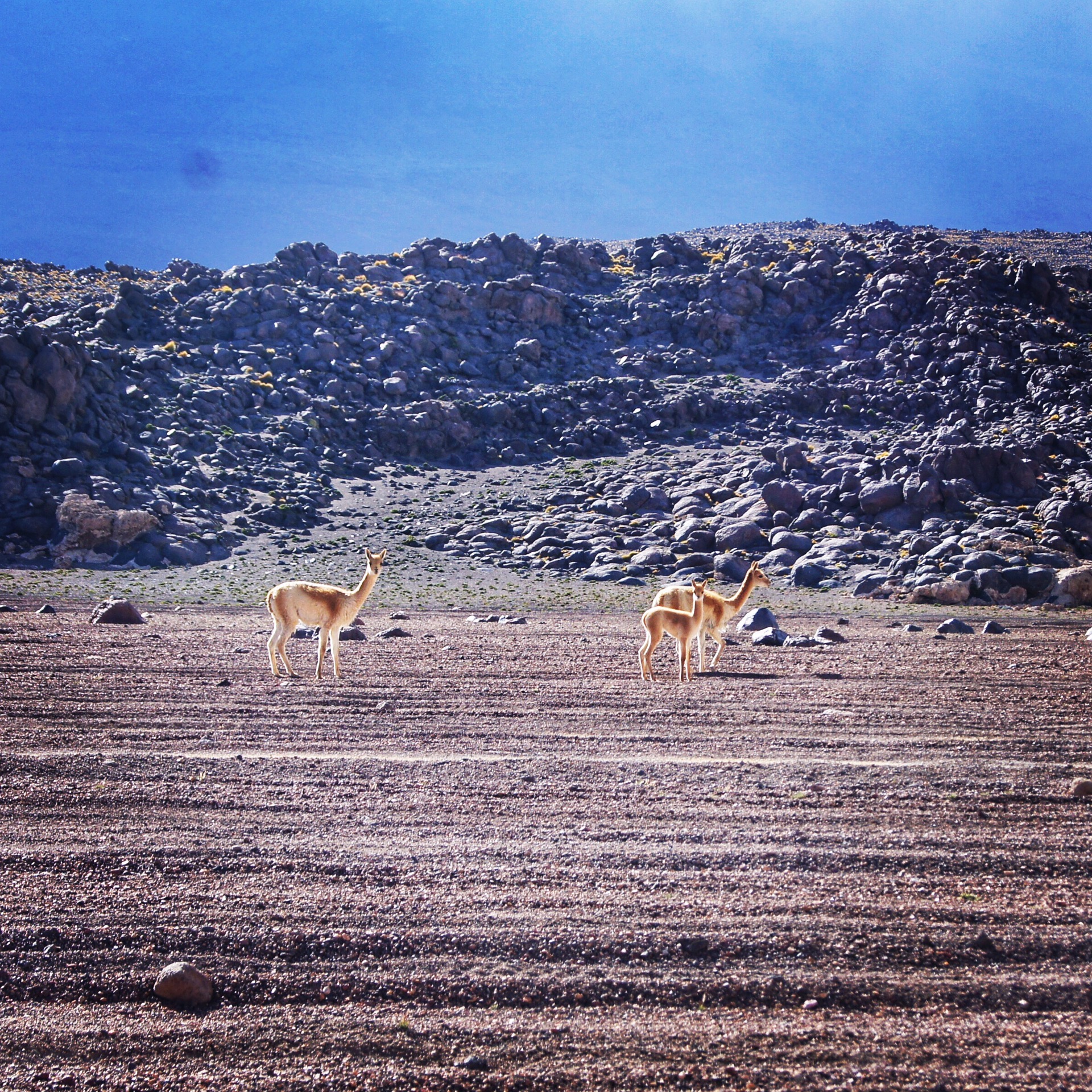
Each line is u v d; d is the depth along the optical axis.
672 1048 11.91
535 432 117.88
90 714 28.02
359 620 57.97
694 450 111.12
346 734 26.00
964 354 120.81
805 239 176.50
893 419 114.75
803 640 45.69
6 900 15.41
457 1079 11.44
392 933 14.35
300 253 145.75
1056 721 27.92
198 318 125.06
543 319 139.88
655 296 148.00
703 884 15.92
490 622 57.38
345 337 126.94
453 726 26.97
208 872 16.41
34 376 93.00
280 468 103.12
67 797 20.14
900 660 40.16
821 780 21.50
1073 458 94.62
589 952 13.84
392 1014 12.66
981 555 72.25
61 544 80.75
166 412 104.44
